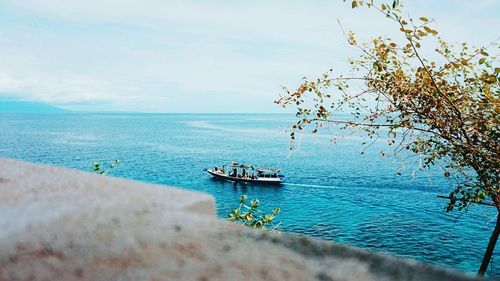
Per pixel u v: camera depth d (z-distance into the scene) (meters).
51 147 96.25
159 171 66.44
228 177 59.53
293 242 0.72
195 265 0.64
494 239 5.96
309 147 105.56
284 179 60.62
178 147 103.25
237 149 100.75
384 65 6.22
